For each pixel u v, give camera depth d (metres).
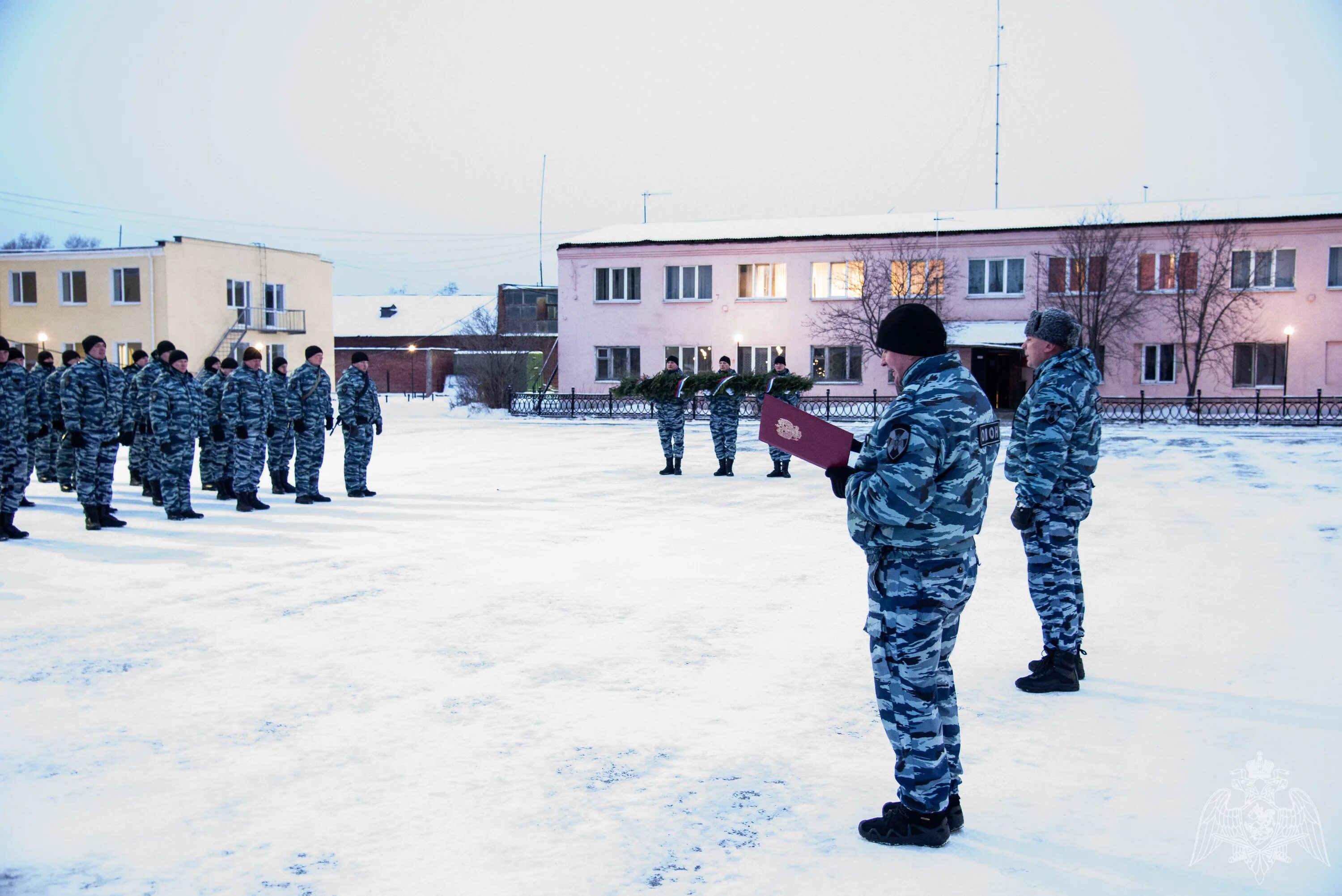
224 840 3.17
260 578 7.36
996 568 7.78
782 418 3.29
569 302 38.06
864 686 4.77
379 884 2.88
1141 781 3.60
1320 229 29.95
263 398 11.20
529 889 2.84
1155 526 9.84
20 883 2.89
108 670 5.04
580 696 4.61
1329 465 15.71
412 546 8.80
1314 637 5.55
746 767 3.76
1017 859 3.03
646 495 12.78
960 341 31.83
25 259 39.22
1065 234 32.47
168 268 37.31
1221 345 31.17
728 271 36.41
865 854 3.07
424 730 4.16
